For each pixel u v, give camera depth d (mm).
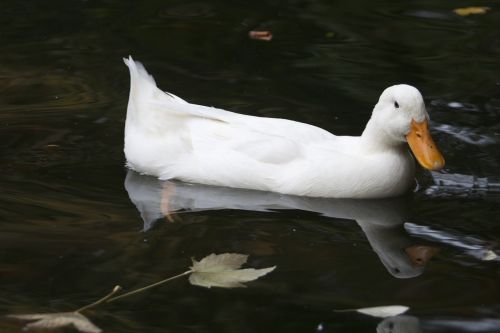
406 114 10102
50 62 13820
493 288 8172
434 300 7969
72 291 8016
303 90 13078
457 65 13977
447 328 7484
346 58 14195
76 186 10391
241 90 13031
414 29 15406
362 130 11883
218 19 15719
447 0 16828
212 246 8984
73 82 13188
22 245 8875
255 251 8898
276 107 12492
